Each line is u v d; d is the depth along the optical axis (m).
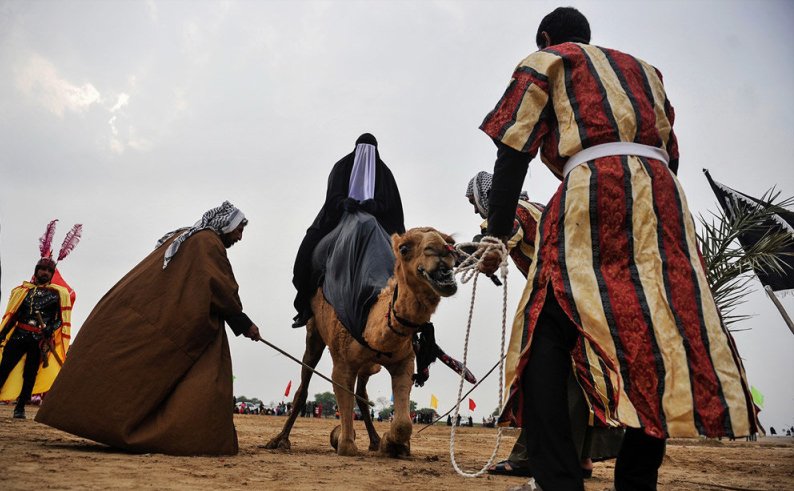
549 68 3.36
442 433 15.33
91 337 6.15
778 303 6.99
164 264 6.50
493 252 3.57
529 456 2.95
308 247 8.38
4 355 10.84
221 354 6.56
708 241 7.54
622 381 2.78
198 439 6.00
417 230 5.68
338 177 8.60
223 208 7.37
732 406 2.72
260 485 4.07
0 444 5.88
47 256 12.68
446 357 6.94
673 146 3.53
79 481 3.78
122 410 5.88
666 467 7.18
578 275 2.97
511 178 3.37
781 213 7.55
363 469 5.32
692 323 2.86
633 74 3.38
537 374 2.98
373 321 6.29
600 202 3.04
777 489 5.28
